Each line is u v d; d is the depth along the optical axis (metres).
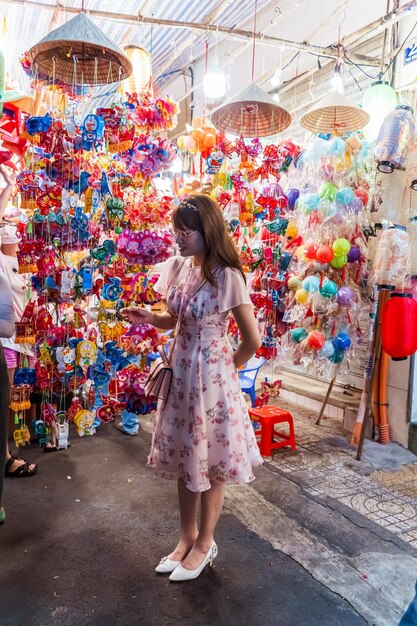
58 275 2.52
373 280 3.12
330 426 3.88
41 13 4.41
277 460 3.19
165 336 2.39
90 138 2.40
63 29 2.22
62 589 1.88
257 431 3.38
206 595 1.87
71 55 2.42
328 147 3.15
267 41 3.83
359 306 3.28
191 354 1.84
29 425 3.41
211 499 1.93
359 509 2.56
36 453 3.19
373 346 3.26
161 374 1.89
